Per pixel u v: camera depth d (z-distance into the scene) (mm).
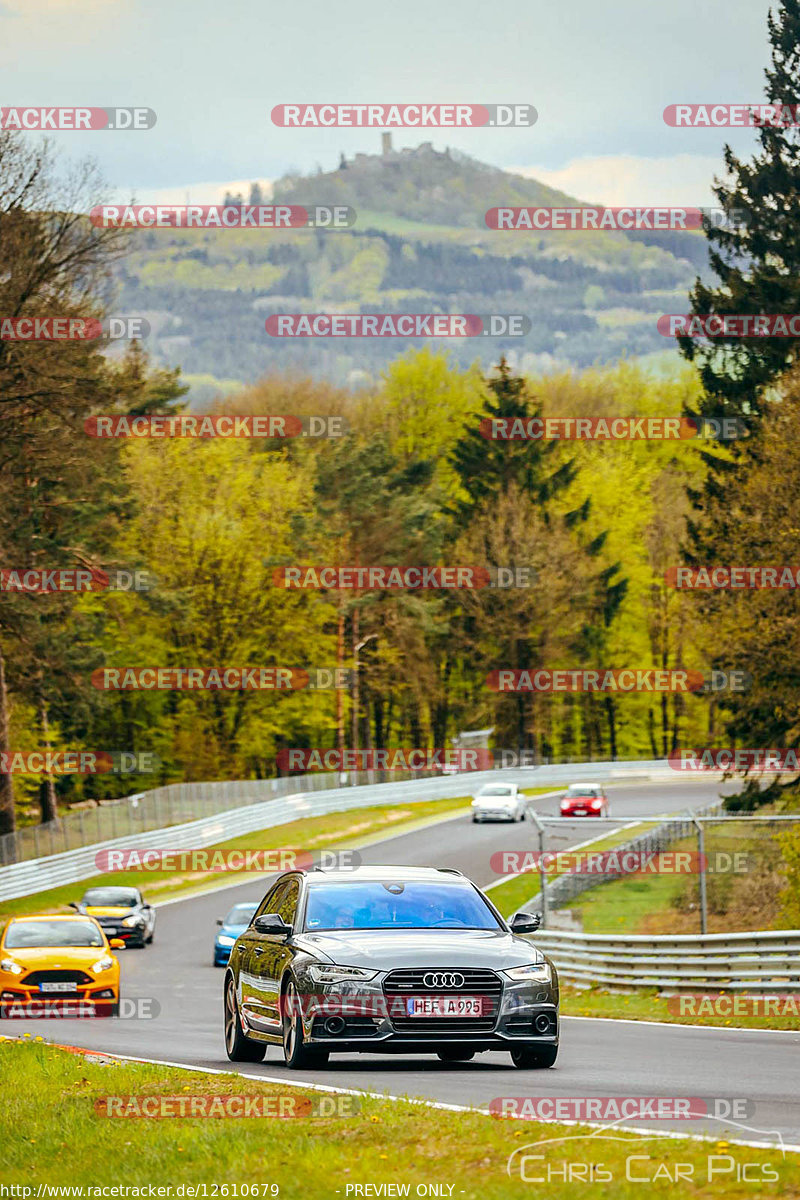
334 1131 30750
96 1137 33500
